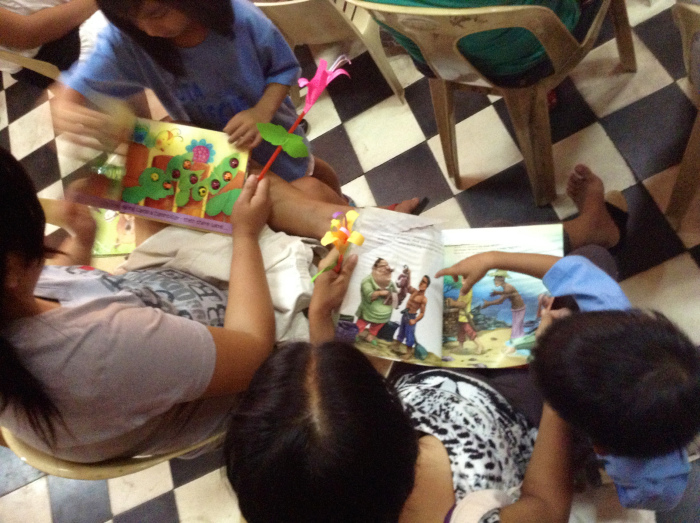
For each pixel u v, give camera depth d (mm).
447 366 812
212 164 883
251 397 523
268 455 471
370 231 859
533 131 1159
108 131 894
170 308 732
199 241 846
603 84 1424
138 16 755
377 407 501
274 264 821
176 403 658
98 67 942
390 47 1675
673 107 1338
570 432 698
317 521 484
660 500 695
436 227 882
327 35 1530
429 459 658
